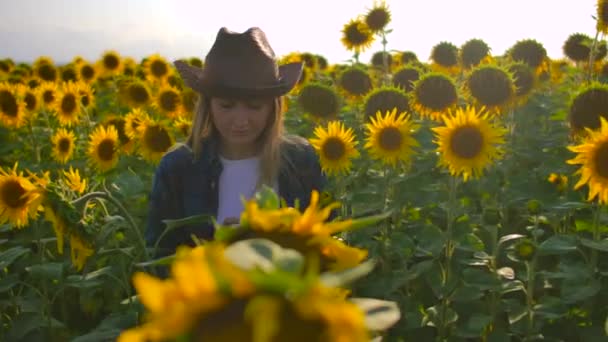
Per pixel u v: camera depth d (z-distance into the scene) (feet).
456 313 14.38
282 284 2.27
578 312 14.17
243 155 12.19
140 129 21.71
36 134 32.40
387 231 17.12
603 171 12.05
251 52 11.20
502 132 14.42
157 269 11.49
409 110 19.80
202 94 12.07
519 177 17.99
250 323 2.30
